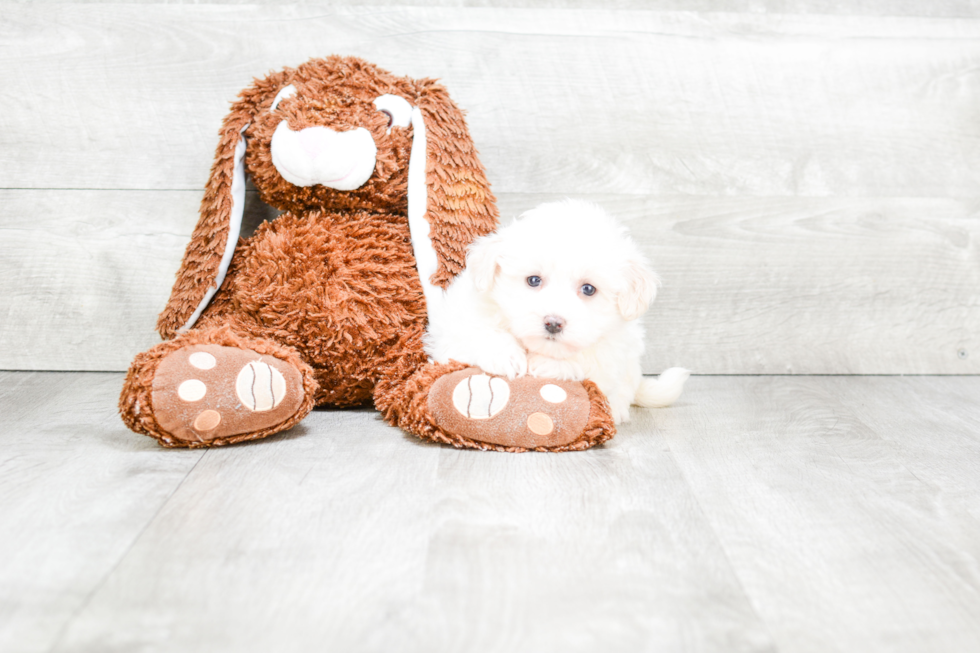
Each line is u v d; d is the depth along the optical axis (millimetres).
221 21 1679
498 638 796
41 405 1505
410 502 1092
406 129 1480
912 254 1852
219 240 1477
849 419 1537
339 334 1396
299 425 1413
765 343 1858
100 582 873
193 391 1222
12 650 755
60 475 1151
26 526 994
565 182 1771
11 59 1659
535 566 935
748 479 1218
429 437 1310
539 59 1732
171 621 807
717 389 1741
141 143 1704
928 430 1480
